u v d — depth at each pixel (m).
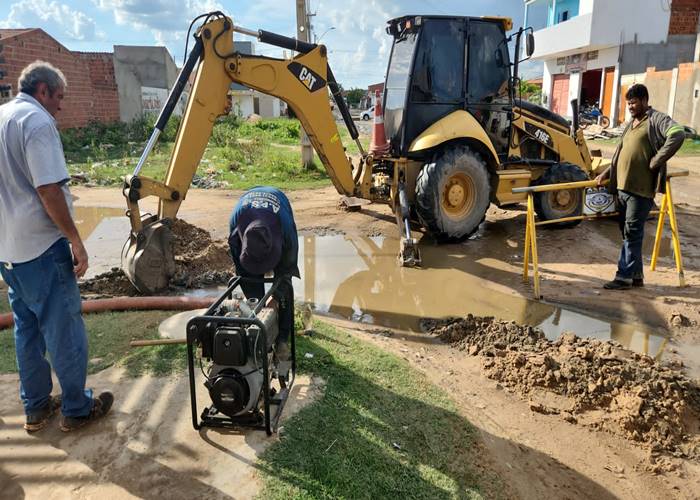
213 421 3.04
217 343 2.77
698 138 17.88
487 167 7.98
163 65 27.77
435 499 2.67
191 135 6.04
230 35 6.20
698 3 23.89
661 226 6.46
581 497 2.90
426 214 7.35
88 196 11.36
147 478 2.70
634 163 5.55
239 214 3.23
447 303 5.68
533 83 45.34
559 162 8.78
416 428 3.22
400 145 7.70
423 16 7.36
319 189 12.30
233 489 2.63
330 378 3.68
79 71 21.11
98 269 6.58
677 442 3.39
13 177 2.69
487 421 3.47
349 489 2.66
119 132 21.77
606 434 3.46
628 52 24.42
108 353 3.98
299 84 6.89
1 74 16.20
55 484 2.66
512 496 2.80
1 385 3.57
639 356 4.31
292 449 2.91
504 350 4.47
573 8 31.34
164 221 5.81
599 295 5.82
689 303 5.50
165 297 5.11
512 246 7.77
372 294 5.95
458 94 7.68
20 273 2.79
